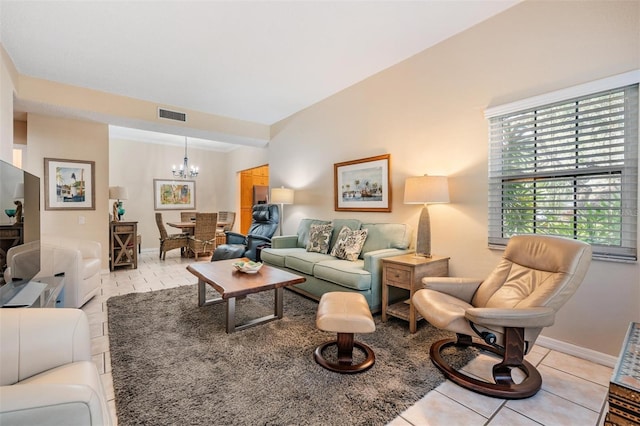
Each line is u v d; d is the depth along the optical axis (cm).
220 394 165
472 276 271
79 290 298
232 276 271
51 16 239
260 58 312
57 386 90
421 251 281
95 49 290
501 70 250
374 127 360
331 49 298
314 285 320
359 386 173
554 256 183
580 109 213
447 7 240
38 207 250
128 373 184
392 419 148
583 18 209
